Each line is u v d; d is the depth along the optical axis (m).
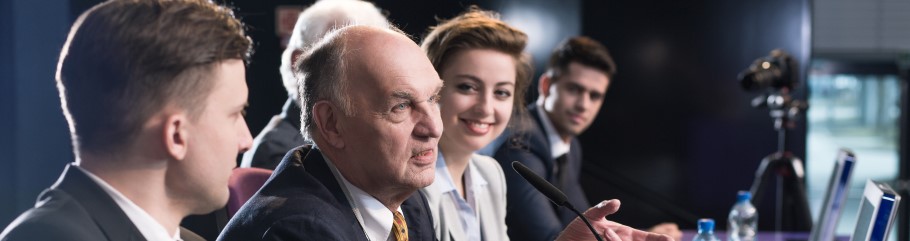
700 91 5.07
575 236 1.54
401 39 1.30
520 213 2.32
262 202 1.24
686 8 5.02
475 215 1.95
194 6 0.98
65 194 0.97
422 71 1.28
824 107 5.97
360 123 1.26
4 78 3.95
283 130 2.07
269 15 4.66
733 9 5.01
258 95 4.66
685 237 3.13
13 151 3.98
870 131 5.93
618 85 5.08
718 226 5.15
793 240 3.18
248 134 1.07
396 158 1.27
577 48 3.01
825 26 5.63
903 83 4.92
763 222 5.05
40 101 3.98
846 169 2.57
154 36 0.94
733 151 5.09
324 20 2.07
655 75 5.06
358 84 1.26
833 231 2.55
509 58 1.94
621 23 5.01
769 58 3.59
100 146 0.96
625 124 5.11
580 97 2.98
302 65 1.32
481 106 1.90
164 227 1.00
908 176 4.89
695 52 5.04
